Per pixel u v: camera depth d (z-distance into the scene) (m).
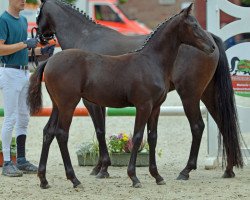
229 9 13.27
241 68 13.41
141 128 10.73
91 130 17.09
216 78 12.09
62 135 10.55
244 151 13.41
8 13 12.16
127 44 11.98
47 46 12.48
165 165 13.48
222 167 12.30
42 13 12.69
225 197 10.21
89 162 13.37
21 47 11.73
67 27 12.48
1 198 10.12
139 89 10.63
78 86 10.52
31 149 15.36
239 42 13.38
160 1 36.06
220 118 12.03
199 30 10.98
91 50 12.12
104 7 28.92
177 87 11.96
